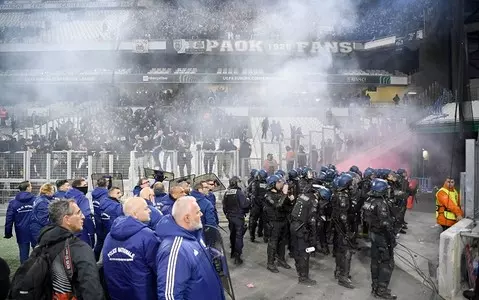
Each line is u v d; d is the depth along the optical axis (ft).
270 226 31.19
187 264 11.71
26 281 11.48
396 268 32.04
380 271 25.22
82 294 11.75
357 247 36.76
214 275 12.39
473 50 96.63
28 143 73.56
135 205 13.56
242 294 26.22
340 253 27.76
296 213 27.89
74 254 12.01
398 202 37.70
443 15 89.04
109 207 24.40
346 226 27.66
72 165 60.08
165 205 23.16
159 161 60.39
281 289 27.17
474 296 17.21
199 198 26.03
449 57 87.10
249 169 64.03
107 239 13.28
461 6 73.05
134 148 68.44
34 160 60.29
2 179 60.34
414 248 38.14
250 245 39.96
